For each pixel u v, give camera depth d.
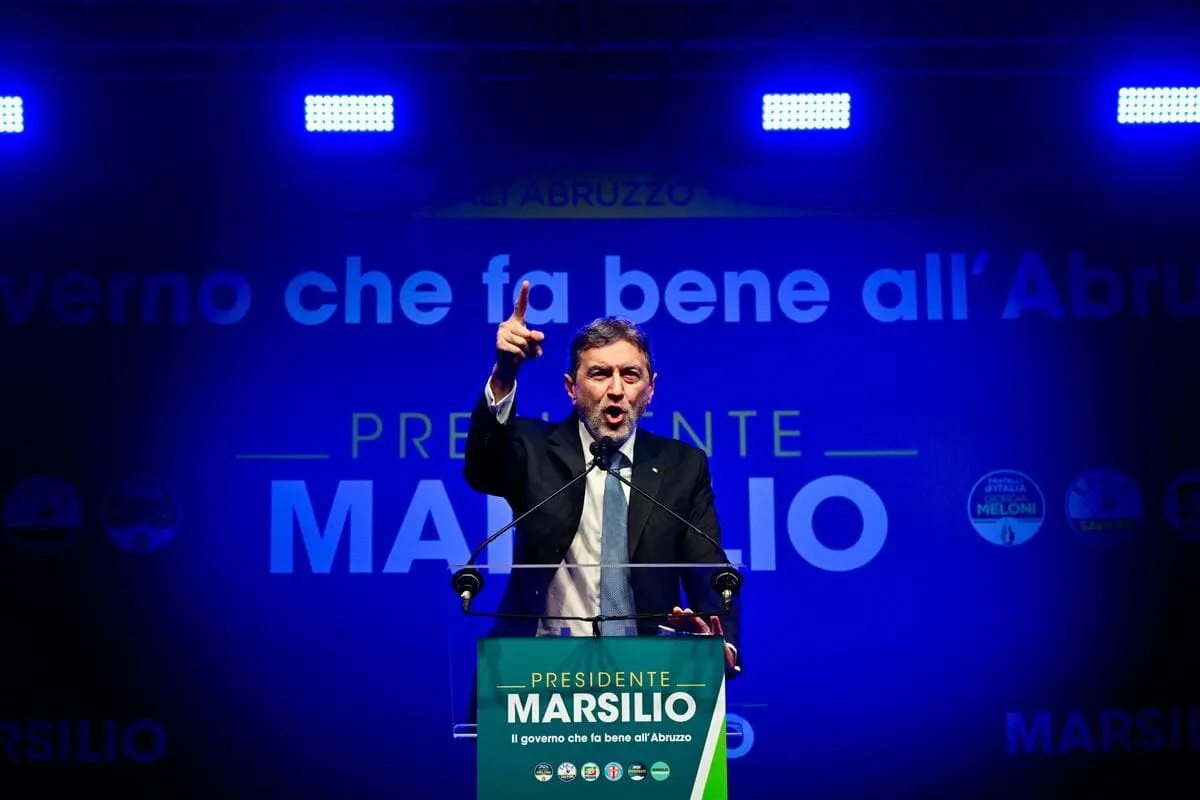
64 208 6.68
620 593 3.07
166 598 6.41
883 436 6.63
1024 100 6.83
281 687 6.36
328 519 6.49
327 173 6.73
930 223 6.78
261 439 6.55
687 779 2.60
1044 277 6.75
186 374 6.59
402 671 6.38
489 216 6.74
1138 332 6.71
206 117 6.75
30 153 6.69
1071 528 6.57
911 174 6.79
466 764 6.32
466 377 6.63
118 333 6.61
